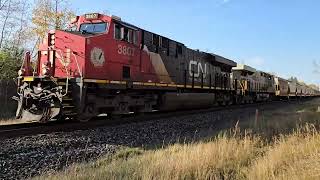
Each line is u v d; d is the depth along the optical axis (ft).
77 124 48.21
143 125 54.49
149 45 66.33
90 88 50.96
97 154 36.78
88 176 27.91
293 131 48.91
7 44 112.98
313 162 32.89
